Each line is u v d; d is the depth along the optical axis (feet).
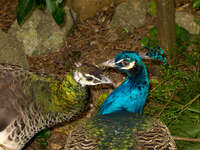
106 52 5.74
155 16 6.17
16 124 4.14
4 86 4.20
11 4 6.34
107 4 6.15
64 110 4.18
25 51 5.63
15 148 4.23
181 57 5.65
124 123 4.09
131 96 4.52
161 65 5.28
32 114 4.19
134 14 6.07
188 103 4.91
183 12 6.08
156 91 5.12
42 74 4.34
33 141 4.90
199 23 5.95
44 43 5.71
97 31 5.95
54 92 4.18
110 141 3.88
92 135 3.96
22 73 4.29
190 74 5.32
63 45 5.80
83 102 4.17
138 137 3.91
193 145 4.69
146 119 4.18
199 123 4.79
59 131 4.98
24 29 5.66
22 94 4.19
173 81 5.22
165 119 4.86
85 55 5.69
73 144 3.92
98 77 4.01
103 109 4.59
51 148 4.85
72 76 4.07
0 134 4.11
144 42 5.74
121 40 5.89
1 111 4.11
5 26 6.04
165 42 5.50
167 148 3.86
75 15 6.00
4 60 5.33
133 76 4.51
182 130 4.78
